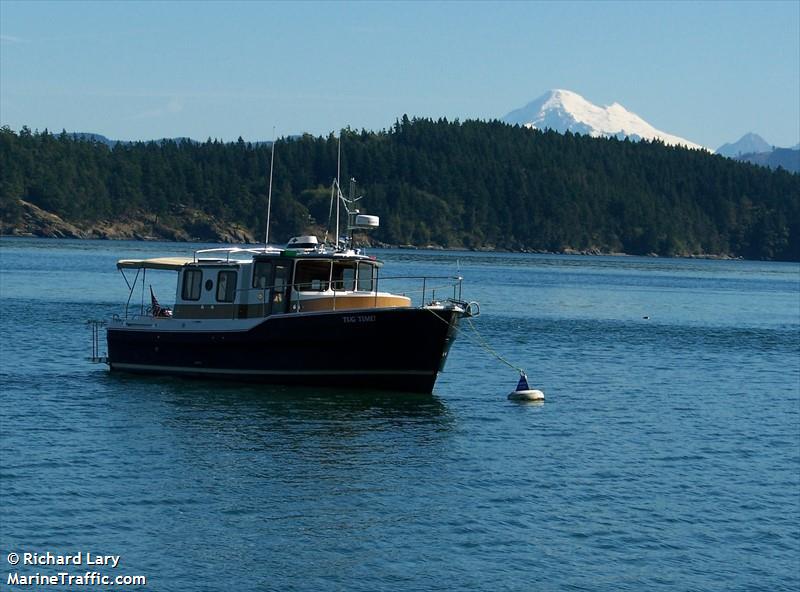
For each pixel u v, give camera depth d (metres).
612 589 31.27
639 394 62.38
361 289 56.16
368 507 37.09
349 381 54.88
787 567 33.41
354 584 30.91
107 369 62.50
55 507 35.97
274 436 46.19
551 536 35.09
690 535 35.81
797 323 124.69
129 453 42.81
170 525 34.78
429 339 53.22
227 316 56.56
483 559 32.97
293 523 35.28
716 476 42.97
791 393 65.06
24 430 46.12
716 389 65.81
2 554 32.09
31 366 63.81
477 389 61.38
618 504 38.69
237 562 32.12
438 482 40.28
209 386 56.25
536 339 91.62
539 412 54.81
